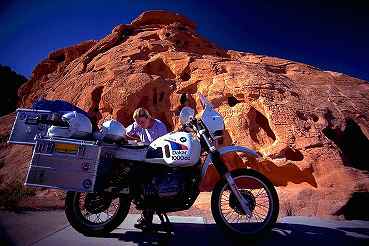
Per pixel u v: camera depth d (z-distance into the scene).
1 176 6.95
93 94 8.37
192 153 2.88
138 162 3.03
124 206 3.14
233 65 7.84
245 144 5.87
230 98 6.99
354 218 4.06
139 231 3.21
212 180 5.71
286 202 4.28
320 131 5.73
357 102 7.42
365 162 6.45
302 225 3.44
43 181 2.83
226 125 6.29
